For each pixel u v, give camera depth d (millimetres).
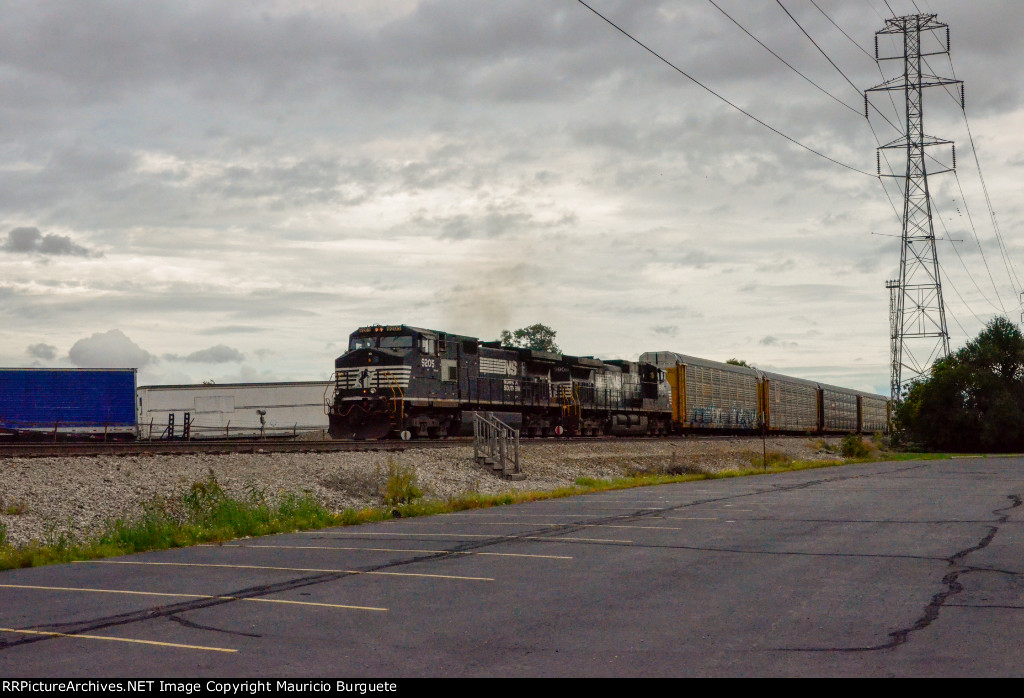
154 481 21031
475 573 12828
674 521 19578
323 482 24547
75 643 8836
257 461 24828
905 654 8133
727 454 51281
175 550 16047
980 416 73000
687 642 8672
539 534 17438
